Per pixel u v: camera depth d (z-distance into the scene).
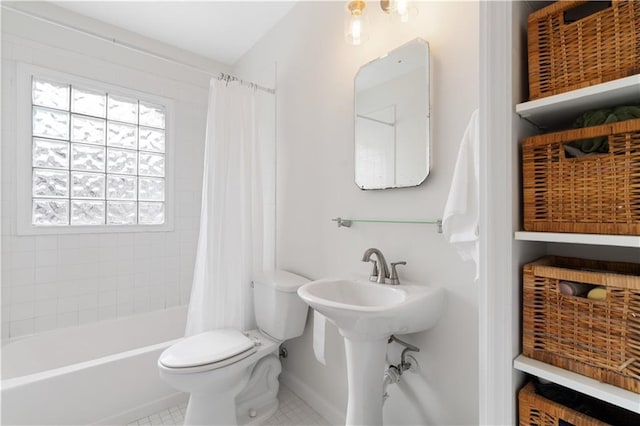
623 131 0.63
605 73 0.67
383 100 1.37
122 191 2.34
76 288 2.10
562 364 0.70
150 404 1.67
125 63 2.29
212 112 1.86
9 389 1.32
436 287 1.17
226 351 1.45
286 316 1.67
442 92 1.17
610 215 0.65
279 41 2.11
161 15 2.09
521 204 0.81
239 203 1.91
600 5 0.84
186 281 2.59
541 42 0.77
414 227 1.26
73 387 1.46
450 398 1.14
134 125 2.38
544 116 0.83
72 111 2.13
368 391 1.16
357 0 1.28
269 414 1.69
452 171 1.14
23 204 1.92
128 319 2.23
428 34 1.22
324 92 1.72
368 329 1.02
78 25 2.10
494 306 0.77
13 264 1.89
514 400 0.76
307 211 1.83
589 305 0.67
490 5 0.79
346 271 1.57
